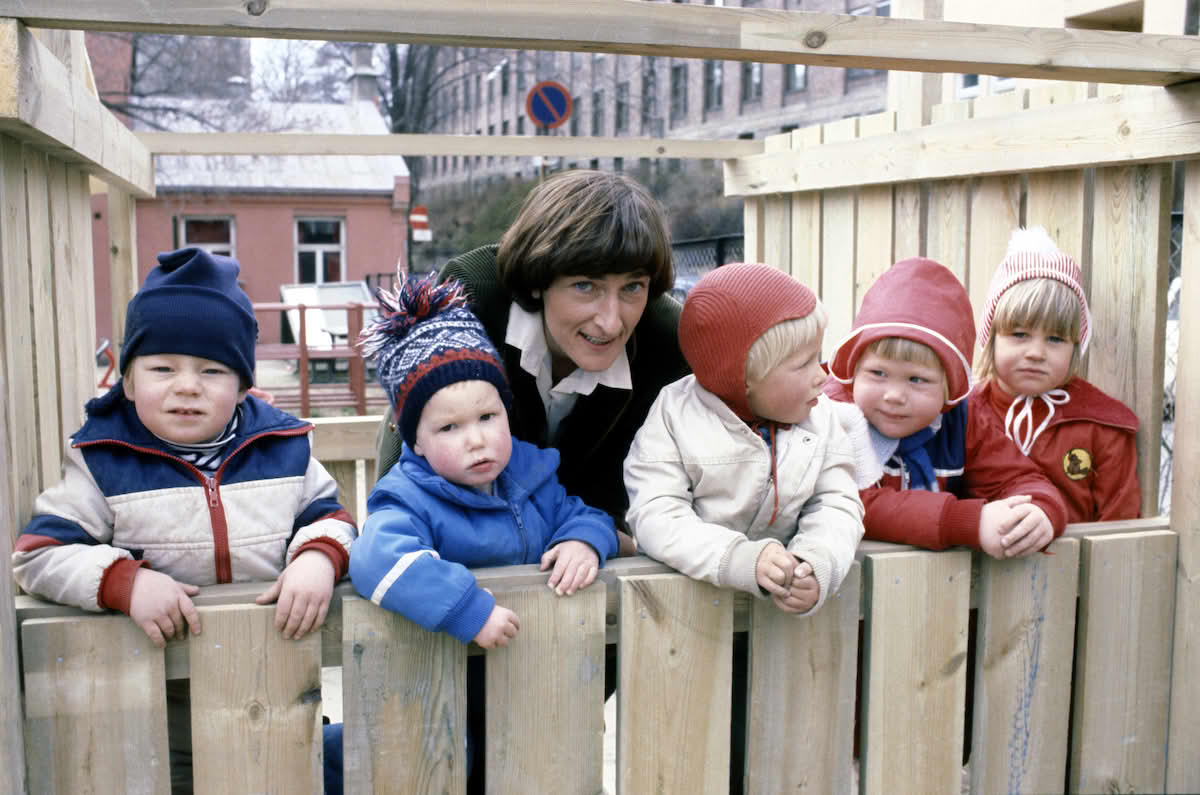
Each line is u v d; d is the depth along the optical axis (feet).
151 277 6.06
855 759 8.23
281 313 68.85
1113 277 8.14
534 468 6.59
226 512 6.24
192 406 5.92
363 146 13.50
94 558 5.36
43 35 7.26
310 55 76.38
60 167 7.81
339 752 6.93
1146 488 7.97
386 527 5.63
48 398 7.17
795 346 6.14
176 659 5.41
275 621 5.41
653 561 6.18
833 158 11.25
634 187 6.41
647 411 7.50
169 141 13.03
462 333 6.13
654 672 5.95
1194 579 7.17
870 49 6.04
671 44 5.65
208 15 4.96
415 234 61.82
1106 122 7.64
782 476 6.36
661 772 6.03
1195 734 7.32
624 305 6.40
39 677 5.23
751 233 13.65
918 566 6.41
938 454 7.70
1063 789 7.02
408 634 5.56
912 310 7.16
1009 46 6.29
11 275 6.13
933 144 9.61
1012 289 7.85
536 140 13.66
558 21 5.44
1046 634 6.82
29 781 5.26
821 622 6.25
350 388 35.96
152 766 5.36
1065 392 8.08
